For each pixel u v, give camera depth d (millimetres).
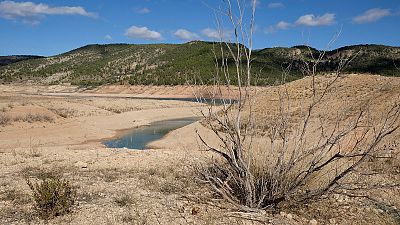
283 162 6148
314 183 6746
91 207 5746
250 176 5922
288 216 5590
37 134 26328
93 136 28219
